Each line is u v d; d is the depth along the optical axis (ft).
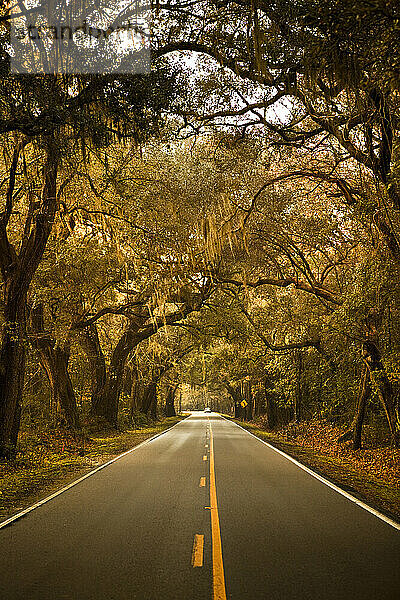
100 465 64.80
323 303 92.89
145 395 198.49
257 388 171.73
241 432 139.95
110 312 106.73
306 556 25.12
